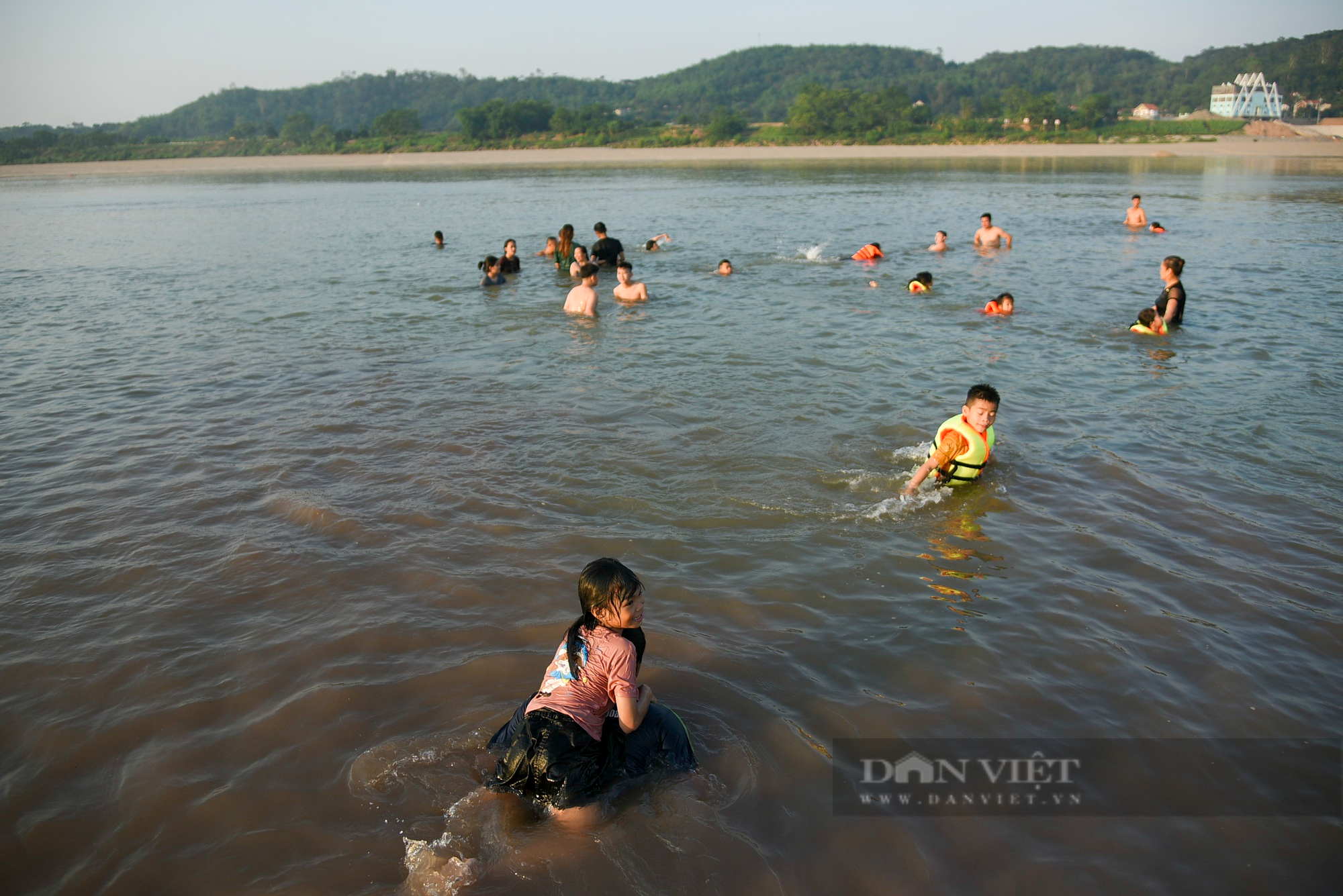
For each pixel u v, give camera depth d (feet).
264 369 36.29
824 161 255.09
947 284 53.83
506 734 12.86
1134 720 14.26
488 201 130.31
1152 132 323.57
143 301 52.95
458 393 32.55
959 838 11.84
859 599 18.16
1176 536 20.62
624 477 24.45
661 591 18.40
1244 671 15.51
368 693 14.90
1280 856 11.50
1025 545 20.45
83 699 14.92
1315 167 183.01
